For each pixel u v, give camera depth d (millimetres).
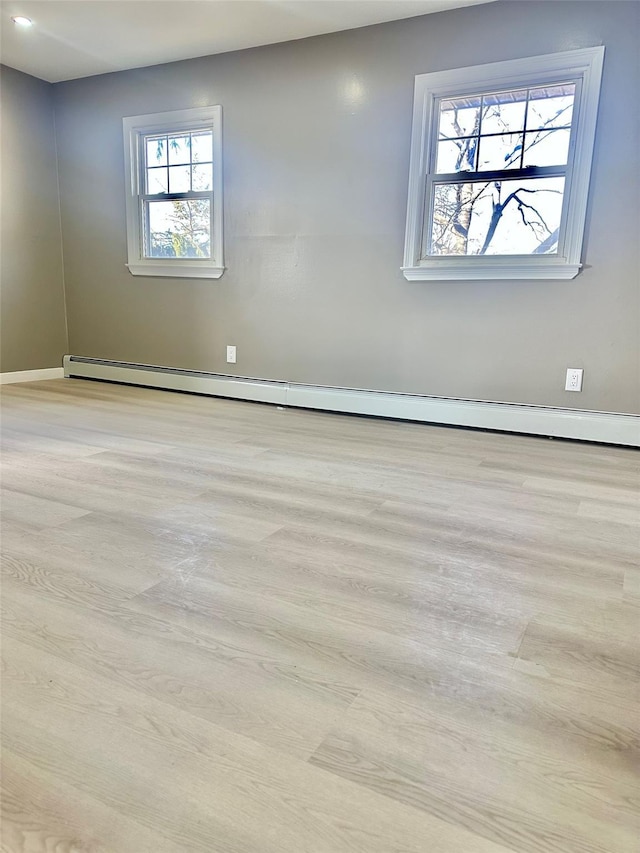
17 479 2191
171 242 4223
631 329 2936
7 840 726
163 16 3230
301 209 3650
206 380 4195
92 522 1785
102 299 4578
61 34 3490
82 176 4449
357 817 773
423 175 3250
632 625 1291
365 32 3283
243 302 3963
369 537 1740
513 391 3240
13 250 4340
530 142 3031
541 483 2336
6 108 4145
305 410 3793
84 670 1067
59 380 4695
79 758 860
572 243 2955
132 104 4117
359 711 982
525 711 997
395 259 3430
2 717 942
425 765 867
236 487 2166
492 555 1642
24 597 1328
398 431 3240
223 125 3795
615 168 2836
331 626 1248
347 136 3434
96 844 723
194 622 1243
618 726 966
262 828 752
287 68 3533
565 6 2816
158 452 2633
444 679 1078
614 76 2775
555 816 787
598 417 3045
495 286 3189
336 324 3668
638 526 1893
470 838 749
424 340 3422
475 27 3018
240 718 955
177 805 783
